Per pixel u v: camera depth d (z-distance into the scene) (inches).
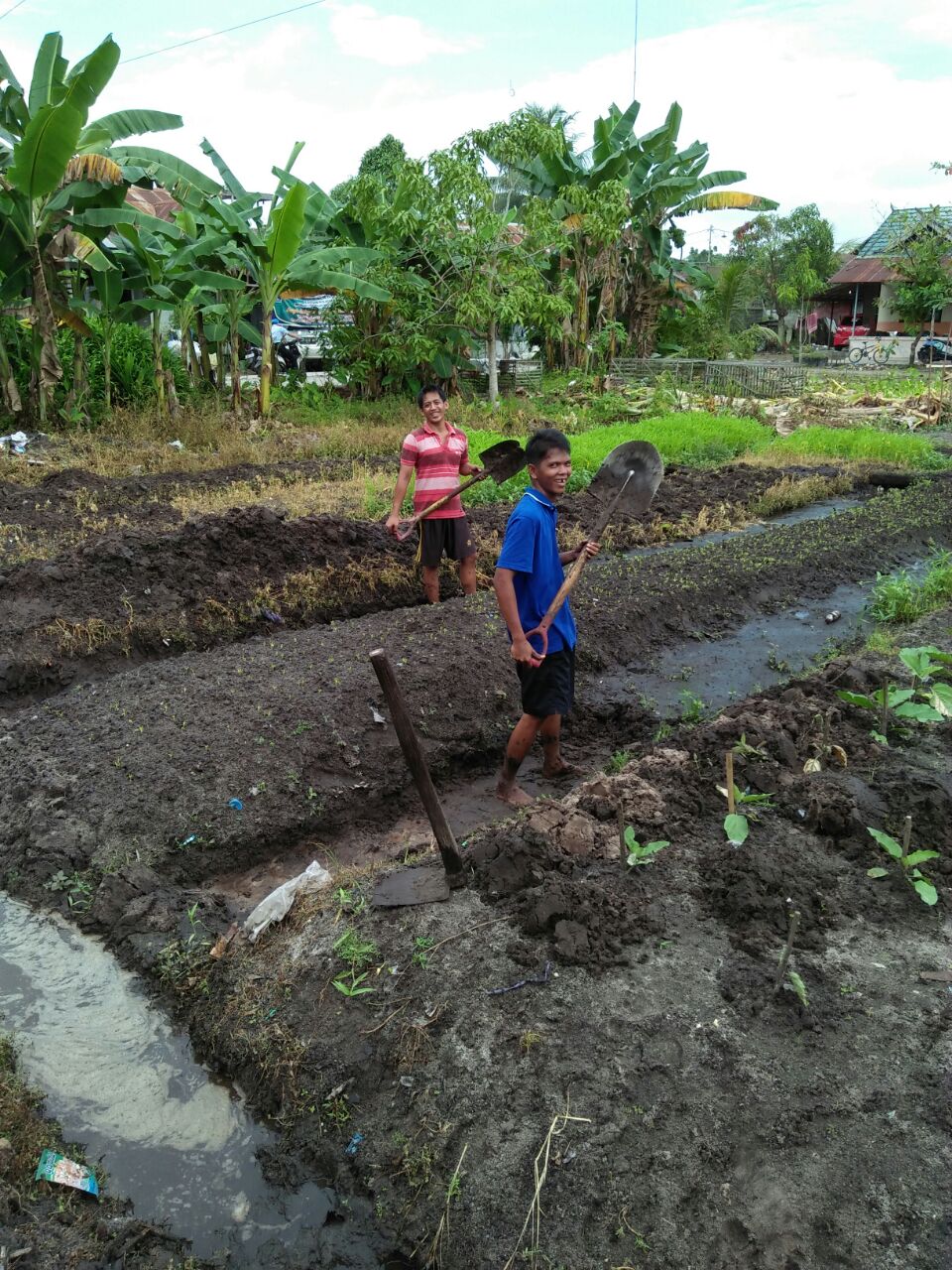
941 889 141.9
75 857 164.9
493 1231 98.0
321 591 306.5
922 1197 95.3
